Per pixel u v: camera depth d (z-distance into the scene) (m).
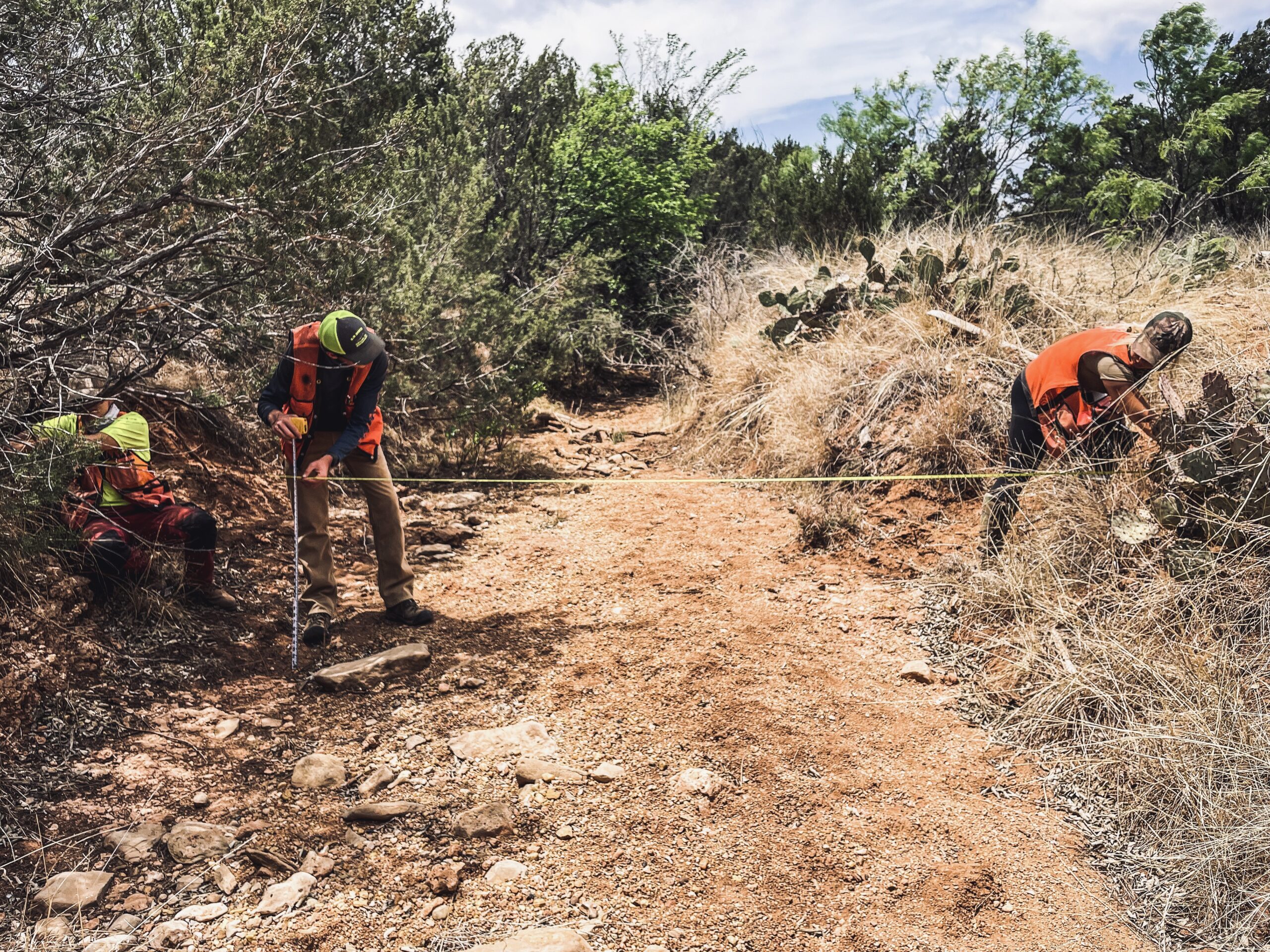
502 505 6.55
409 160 7.26
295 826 2.86
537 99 11.77
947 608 4.43
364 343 4.00
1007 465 5.35
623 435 8.78
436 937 2.42
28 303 4.04
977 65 18.70
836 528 5.33
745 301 9.54
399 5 5.76
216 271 4.44
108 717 3.29
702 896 2.65
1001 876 2.79
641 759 3.29
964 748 3.45
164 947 2.35
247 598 4.43
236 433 5.76
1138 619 3.73
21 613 3.39
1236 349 5.45
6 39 3.96
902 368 6.30
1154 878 2.82
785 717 3.56
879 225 10.82
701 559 5.24
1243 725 3.13
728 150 17.36
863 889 2.71
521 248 11.09
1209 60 18.05
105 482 3.95
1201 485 3.83
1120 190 16.89
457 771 3.19
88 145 4.21
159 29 4.88
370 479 4.24
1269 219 12.89
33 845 2.68
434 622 4.39
